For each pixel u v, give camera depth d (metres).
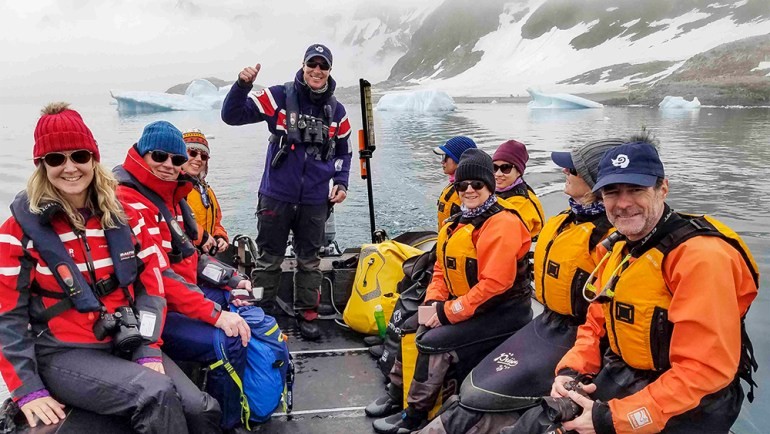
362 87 4.03
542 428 1.92
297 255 3.46
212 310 2.34
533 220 2.96
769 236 9.13
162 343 2.14
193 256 2.56
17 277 1.82
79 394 1.86
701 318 1.49
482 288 2.38
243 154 19.50
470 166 2.43
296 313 3.54
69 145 1.80
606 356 1.92
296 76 3.25
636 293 1.67
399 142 24.27
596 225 2.12
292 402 2.76
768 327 5.05
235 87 3.06
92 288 1.95
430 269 3.05
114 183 2.00
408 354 2.62
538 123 40.00
